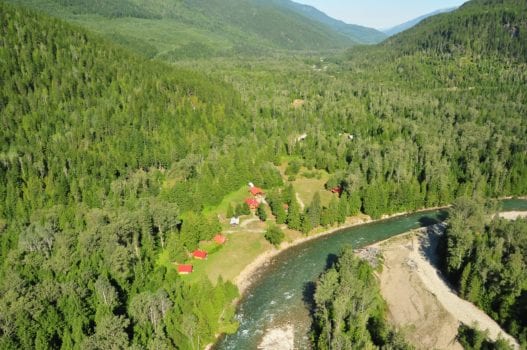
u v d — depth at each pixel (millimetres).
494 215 142500
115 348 73562
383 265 123125
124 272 99562
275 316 103562
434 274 117438
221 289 96250
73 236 109625
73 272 95375
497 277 98562
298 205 148750
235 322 97812
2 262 106812
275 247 135750
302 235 143375
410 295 107625
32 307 79938
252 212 152000
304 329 98688
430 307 101938
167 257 120750
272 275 122000
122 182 147875
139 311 85875
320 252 134750
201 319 88875
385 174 176125
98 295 87688
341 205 151250
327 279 100062
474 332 88688
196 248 125250
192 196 146125
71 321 81562
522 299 93500
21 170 145375
